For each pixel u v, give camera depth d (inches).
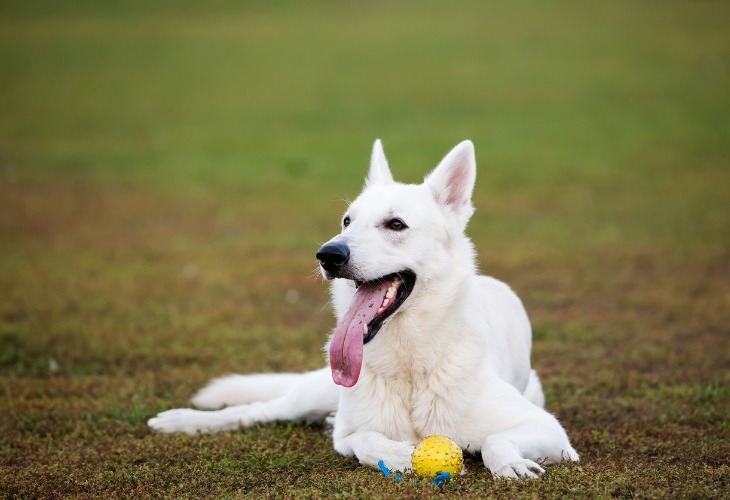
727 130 1051.9
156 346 418.9
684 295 502.0
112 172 946.7
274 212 781.9
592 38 1676.9
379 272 251.1
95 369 386.0
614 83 1330.0
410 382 259.6
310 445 279.3
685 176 863.7
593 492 215.8
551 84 1343.5
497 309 305.1
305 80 1443.2
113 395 340.2
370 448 246.4
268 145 1059.9
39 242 674.8
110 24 1982.0
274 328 458.6
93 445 284.8
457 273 263.0
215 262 616.1
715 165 904.9
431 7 2119.8
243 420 305.9
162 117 1224.2
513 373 300.4
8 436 297.0
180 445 278.7
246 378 334.0
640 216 723.4
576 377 365.4
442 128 1111.0
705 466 242.5
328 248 247.8
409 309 257.1
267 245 665.6
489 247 637.9
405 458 240.4
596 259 597.0
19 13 2091.5
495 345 283.0
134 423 309.0
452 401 255.1
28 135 1115.9
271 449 271.0
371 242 253.6
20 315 474.0
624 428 294.8
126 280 561.0
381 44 1718.8
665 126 1083.3
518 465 230.5
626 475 231.3
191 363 397.4
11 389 349.4
